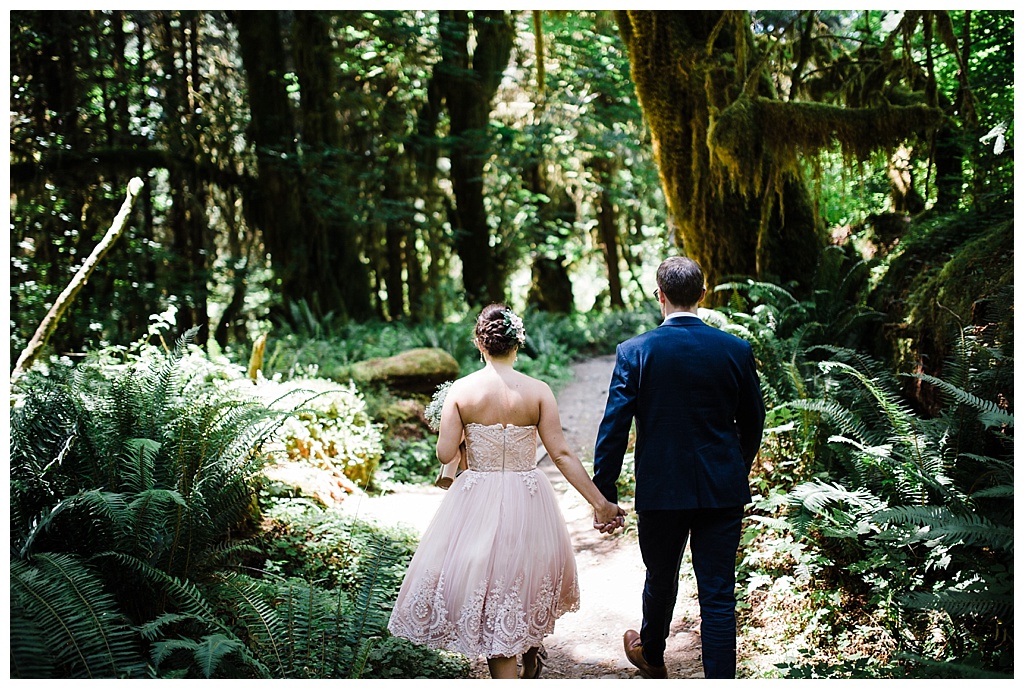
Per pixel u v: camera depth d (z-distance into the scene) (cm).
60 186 1191
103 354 634
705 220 711
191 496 352
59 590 288
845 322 592
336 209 1523
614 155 1953
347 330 1398
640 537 311
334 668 312
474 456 314
